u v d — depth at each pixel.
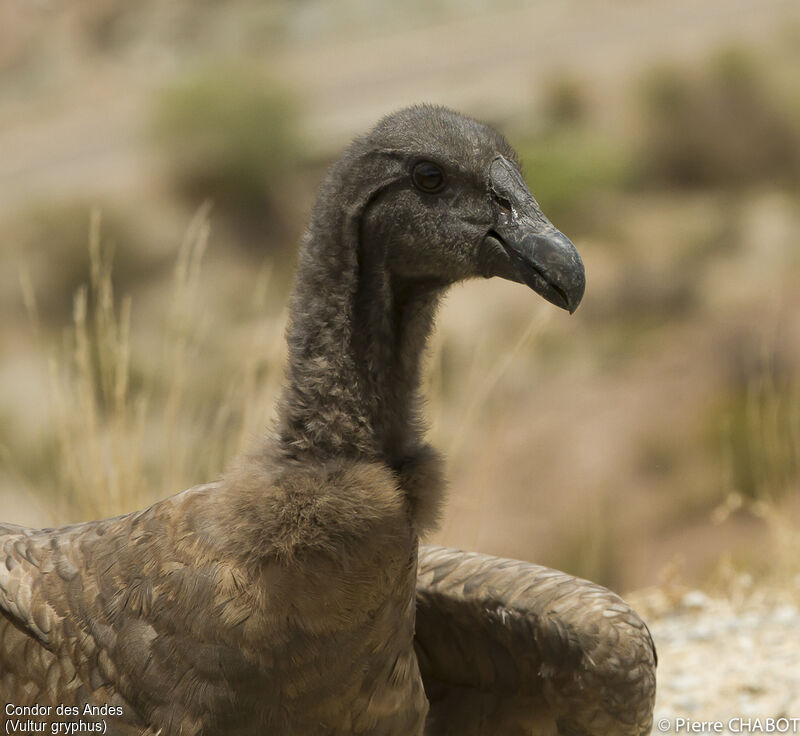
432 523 5.52
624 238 43.28
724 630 9.47
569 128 52.28
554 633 5.98
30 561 5.75
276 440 5.39
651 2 70.25
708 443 20.70
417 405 5.64
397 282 5.50
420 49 68.75
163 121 49.44
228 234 46.50
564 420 23.58
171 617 5.27
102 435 9.50
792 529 12.09
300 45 75.25
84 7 81.88
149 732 5.34
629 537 18.61
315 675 5.28
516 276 5.41
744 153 49.28
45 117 70.56
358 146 5.51
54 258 41.50
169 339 9.93
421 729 5.80
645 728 6.20
